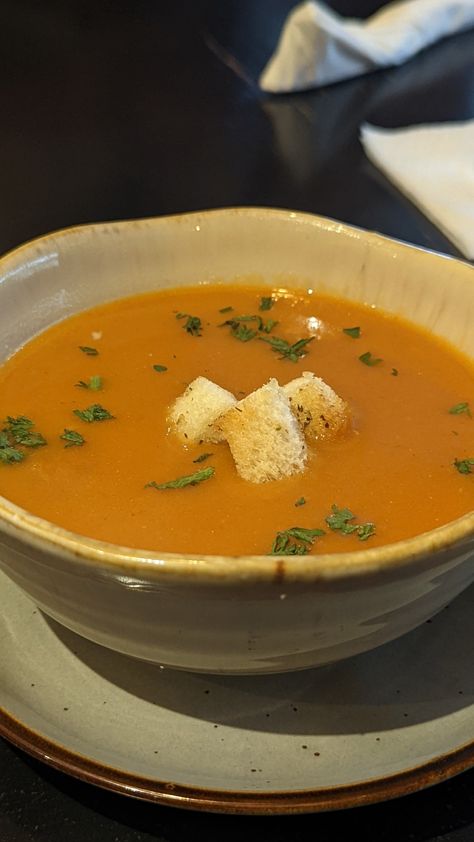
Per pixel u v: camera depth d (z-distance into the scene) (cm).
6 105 48
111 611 16
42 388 23
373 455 22
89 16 58
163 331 26
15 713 17
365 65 50
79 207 40
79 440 21
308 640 16
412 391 24
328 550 19
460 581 17
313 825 17
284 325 26
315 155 43
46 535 15
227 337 26
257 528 19
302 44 48
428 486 21
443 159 41
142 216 39
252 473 20
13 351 24
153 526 19
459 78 51
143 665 19
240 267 27
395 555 14
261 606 15
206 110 47
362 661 19
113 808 17
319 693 18
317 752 17
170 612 15
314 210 39
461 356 25
